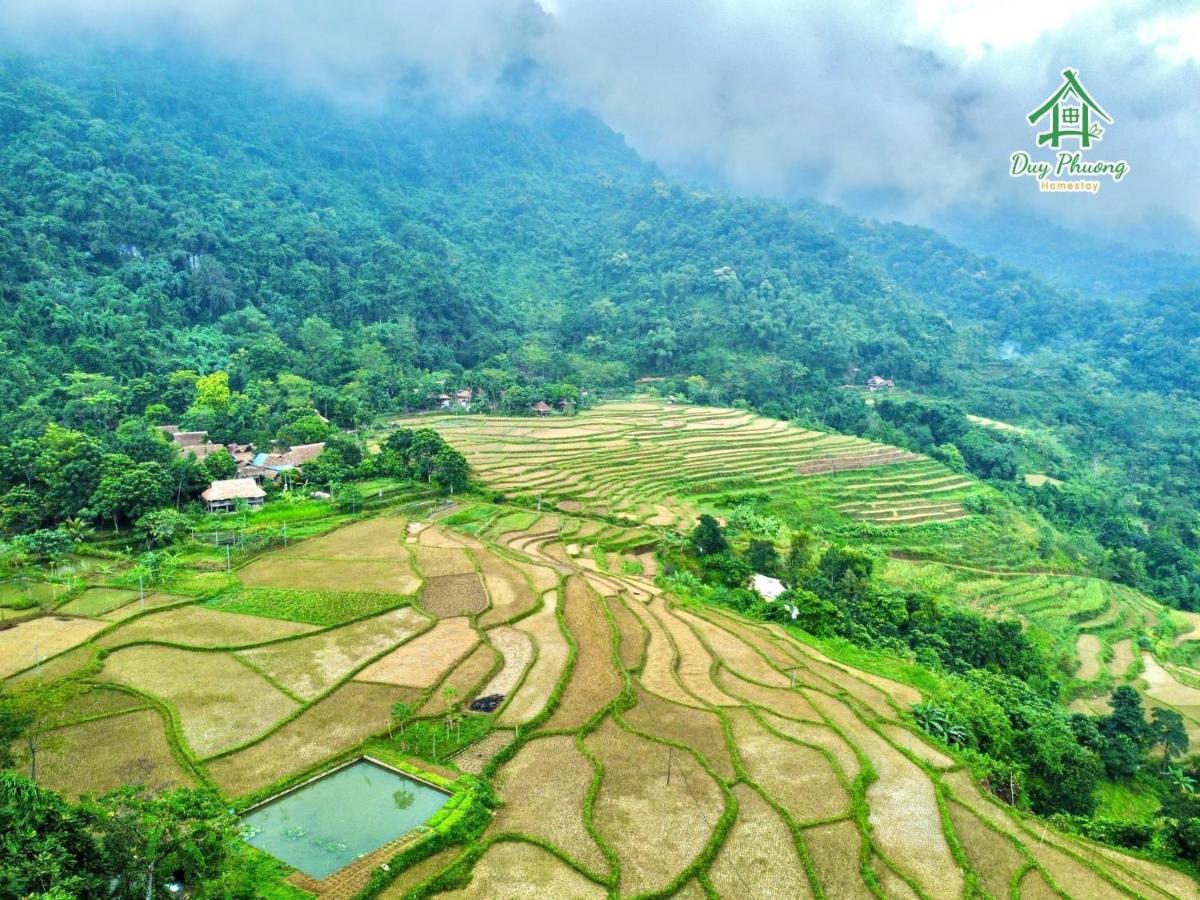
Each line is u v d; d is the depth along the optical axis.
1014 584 95.44
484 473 102.44
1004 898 31.92
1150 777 55.69
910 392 195.75
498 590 61.34
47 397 106.88
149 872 26.75
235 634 51.38
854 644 62.44
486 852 31.69
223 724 40.16
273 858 30.39
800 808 36.00
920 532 105.94
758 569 78.44
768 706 46.50
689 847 32.56
